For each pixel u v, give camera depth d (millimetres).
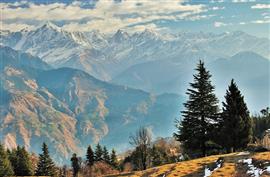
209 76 95500
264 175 62094
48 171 180000
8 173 159125
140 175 83375
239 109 95562
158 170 82250
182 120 97250
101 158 181750
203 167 75812
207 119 95875
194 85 95875
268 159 67750
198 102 95125
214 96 95625
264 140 81875
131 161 162625
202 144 96062
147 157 133875
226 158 76125
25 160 178750
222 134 94188
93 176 154125
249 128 94688
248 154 76125
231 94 96188
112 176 94562
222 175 66562
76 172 184375
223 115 95812
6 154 165500
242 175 64812
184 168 77500
